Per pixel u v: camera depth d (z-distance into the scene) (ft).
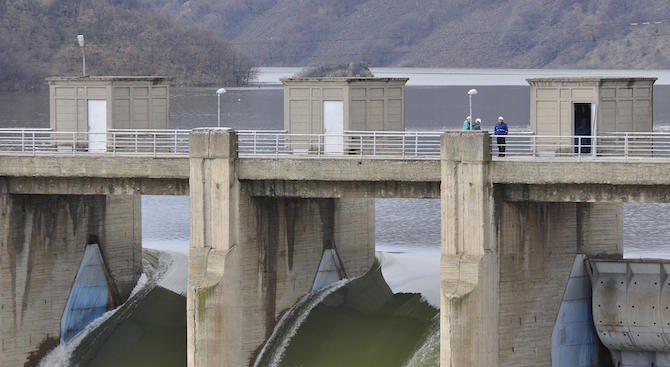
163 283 494.59
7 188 438.40
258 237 426.51
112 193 429.79
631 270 401.29
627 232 595.06
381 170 395.75
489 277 380.78
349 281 474.90
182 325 473.67
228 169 408.05
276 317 440.86
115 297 480.23
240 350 422.82
